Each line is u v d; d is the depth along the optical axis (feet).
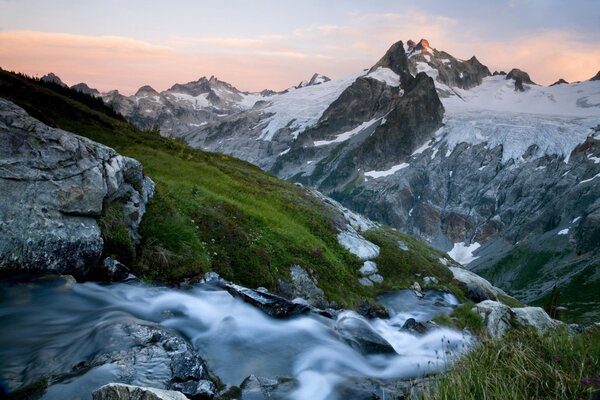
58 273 48.47
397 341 63.77
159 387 31.83
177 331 46.09
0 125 49.93
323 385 40.91
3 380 30.66
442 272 132.98
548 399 24.61
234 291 60.23
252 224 92.02
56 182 51.29
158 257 61.72
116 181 61.31
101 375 31.24
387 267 116.47
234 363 43.04
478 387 26.78
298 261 85.30
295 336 51.93
